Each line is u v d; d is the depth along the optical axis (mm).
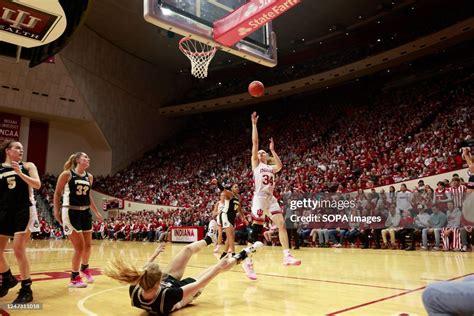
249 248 3891
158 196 22359
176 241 16734
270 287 4586
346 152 17141
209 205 18094
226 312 3357
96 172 25625
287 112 27172
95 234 21234
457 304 1750
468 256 7816
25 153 22734
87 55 23641
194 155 26250
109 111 25391
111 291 4406
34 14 4352
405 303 3564
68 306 3635
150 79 28656
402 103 20031
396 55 20672
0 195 3984
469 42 21266
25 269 3908
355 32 24109
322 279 5141
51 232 19875
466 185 9195
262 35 6637
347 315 3143
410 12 21688
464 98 16844
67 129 24891
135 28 23406
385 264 6723
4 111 21766
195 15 5672
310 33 24297
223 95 27406
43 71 21406
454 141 13320
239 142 25750
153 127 28719
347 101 24547
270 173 5578
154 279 3051
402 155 14312
